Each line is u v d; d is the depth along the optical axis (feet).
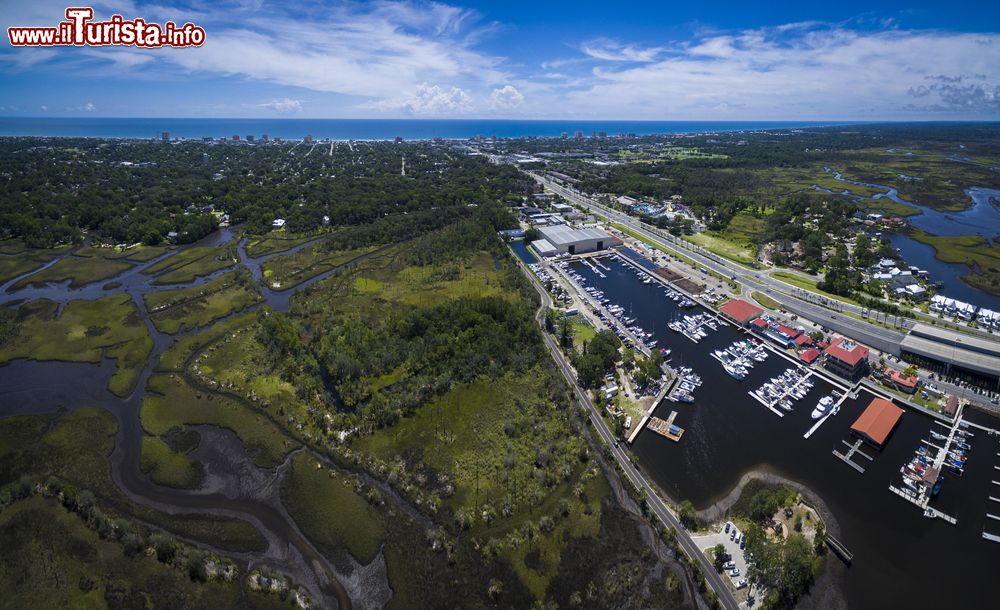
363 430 391.86
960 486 341.82
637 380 451.12
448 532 310.86
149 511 327.26
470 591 277.44
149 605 262.88
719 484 350.64
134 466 366.43
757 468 364.17
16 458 370.12
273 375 463.42
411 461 365.20
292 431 398.01
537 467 355.97
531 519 316.60
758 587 272.51
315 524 319.27
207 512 328.49
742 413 423.64
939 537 307.37
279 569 291.38
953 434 386.32
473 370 459.32
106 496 337.93
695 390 455.22
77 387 459.73
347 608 270.87
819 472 358.64
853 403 431.43
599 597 271.49
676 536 305.73
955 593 274.77
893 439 386.93
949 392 432.66
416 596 276.41
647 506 327.06
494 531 309.22
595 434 394.93
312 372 467.11
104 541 297.33
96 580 272.31
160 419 409.49
